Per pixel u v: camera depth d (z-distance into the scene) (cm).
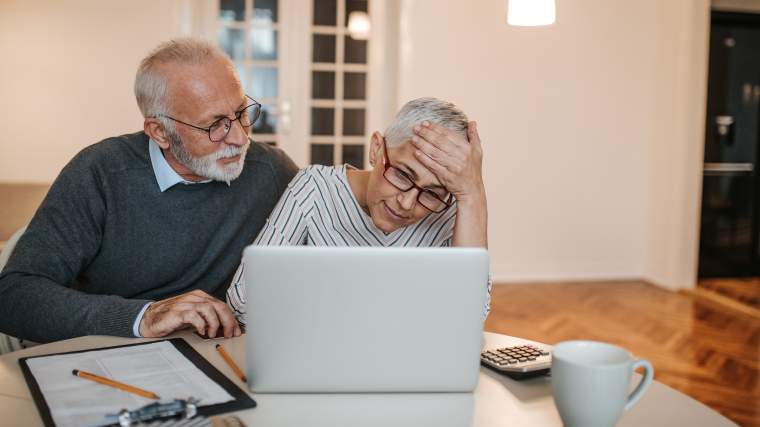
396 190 130
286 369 101
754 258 544
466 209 131
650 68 518
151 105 157
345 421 94
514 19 285
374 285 98
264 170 182
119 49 484
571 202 520
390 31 527
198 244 171
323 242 152
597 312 432
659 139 515
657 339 376
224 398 99
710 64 516
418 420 96
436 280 99
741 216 536
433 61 492
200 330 127
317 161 537
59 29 479
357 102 534
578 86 510
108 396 99
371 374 102
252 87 524
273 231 149
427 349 101
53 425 89
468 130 132
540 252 521
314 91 530
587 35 507
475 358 103
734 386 306
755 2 512
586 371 82
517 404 102
